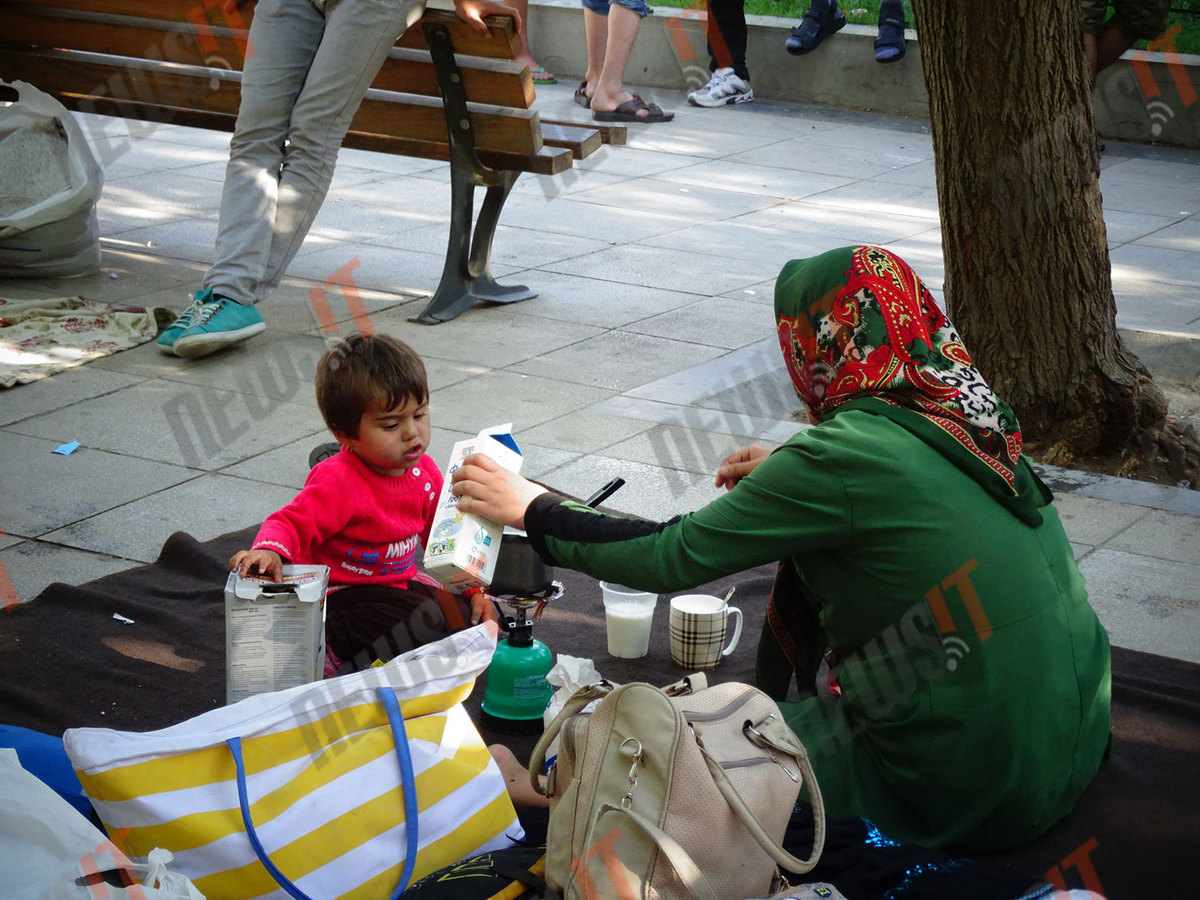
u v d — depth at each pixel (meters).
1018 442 2.73
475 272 6.59
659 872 2.18
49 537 4.11
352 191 9.06
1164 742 3.23
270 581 2.93
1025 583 2.61
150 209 8.22
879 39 12.40
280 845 2.29
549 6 13.46
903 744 2.66
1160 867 2.73
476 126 6.20
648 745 2.24
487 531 2.96
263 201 5.77
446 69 6.07
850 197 9.41
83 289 6.52
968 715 2.58
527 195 9.21
